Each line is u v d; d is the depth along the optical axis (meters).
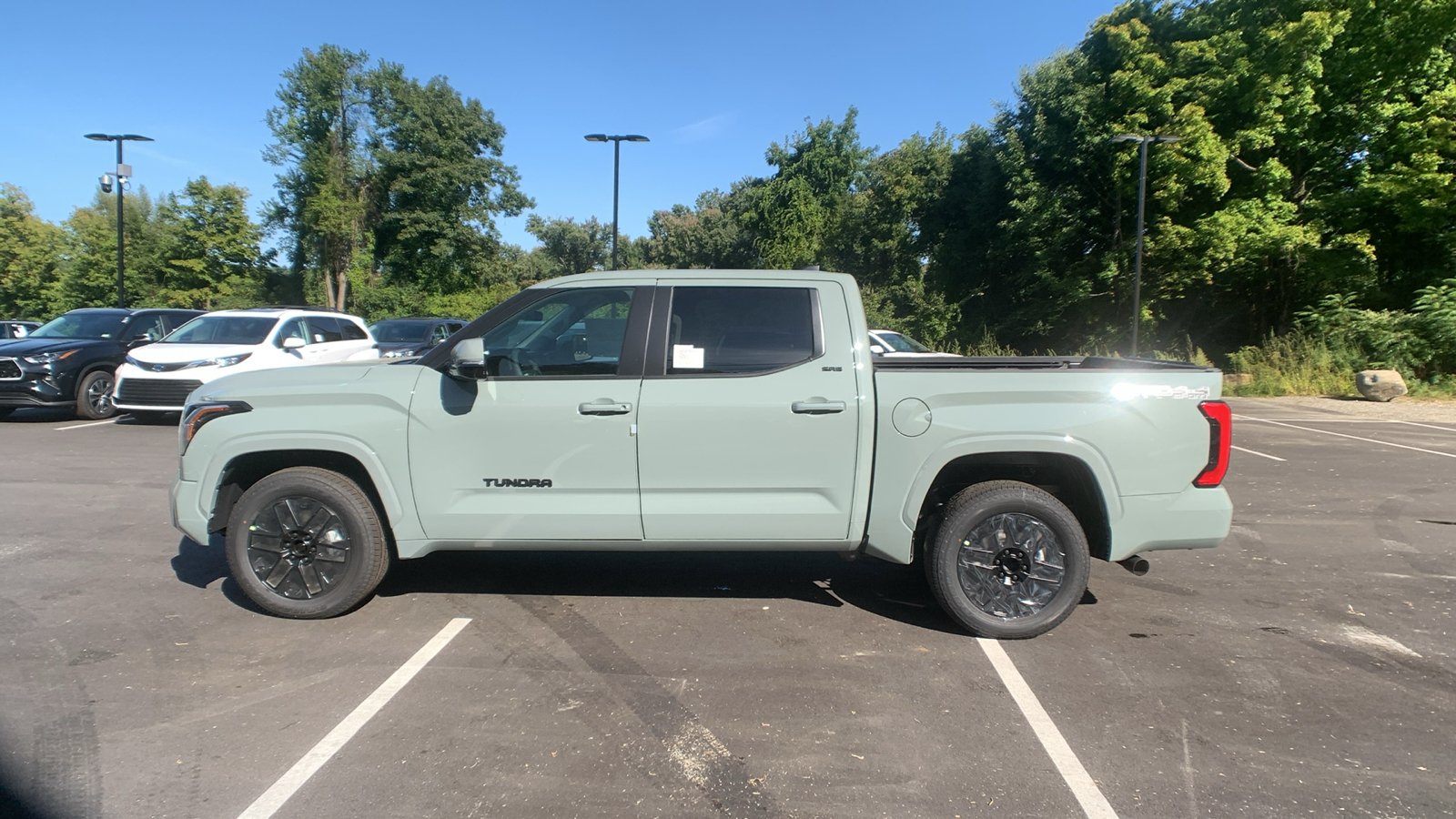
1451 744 3.25
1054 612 4.19
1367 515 7.16
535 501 4.25
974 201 30.80
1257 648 4.21
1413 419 14.23
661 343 4.27
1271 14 23.23
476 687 3.65
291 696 3.55
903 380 4.19
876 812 2.76
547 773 2.98
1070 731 3.33
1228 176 24.89
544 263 74.81
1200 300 27.59
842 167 41.59
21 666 3.83
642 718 3.39
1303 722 3.43
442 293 47.94
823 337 4.26
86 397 12.33
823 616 4.57
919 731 3.31
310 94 44.66
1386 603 4.91
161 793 2.82
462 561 5.52
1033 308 29.84
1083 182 27.98
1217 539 4.19
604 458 4.19
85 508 6.91
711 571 5.39
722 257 58.59
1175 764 3.08
